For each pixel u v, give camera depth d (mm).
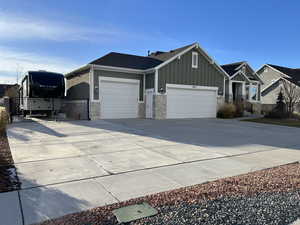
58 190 3309
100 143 6898
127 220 2471
